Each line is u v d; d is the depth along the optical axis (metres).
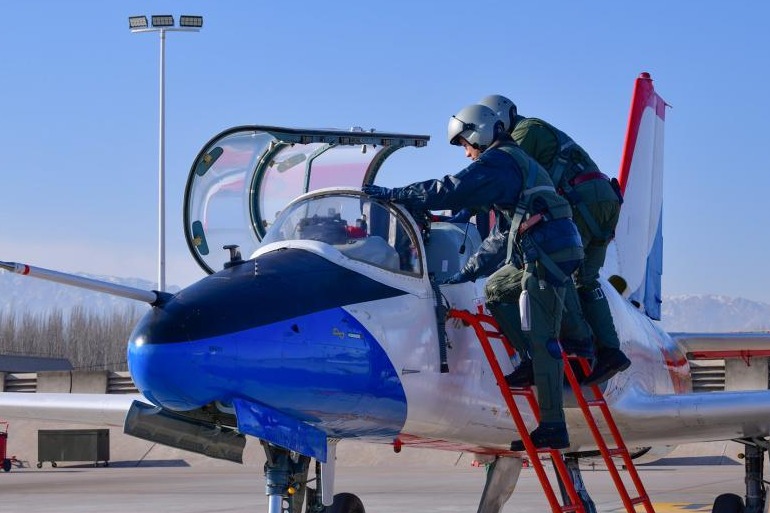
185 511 16.19
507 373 8.13
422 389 7.36
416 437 8.01
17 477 26.06
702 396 9.70
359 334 6.91
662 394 10.66
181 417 6.87
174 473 27.31
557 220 7.23
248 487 21.69
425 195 7.19
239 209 8.80
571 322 7.68
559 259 7.16
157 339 6.25
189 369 6.20
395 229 7.51
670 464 27.55
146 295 6.54
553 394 7.21
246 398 6.41
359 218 7.46
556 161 7.81
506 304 7.49
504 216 7.55
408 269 7.48
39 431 30.53
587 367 8.02
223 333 6.33
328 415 6.86
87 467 30.58
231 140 8.23
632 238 13.81
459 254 8.11
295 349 6.54
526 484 21.62
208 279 6.84
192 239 8.74
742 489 19.52
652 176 14.37
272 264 6.99
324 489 8.53
